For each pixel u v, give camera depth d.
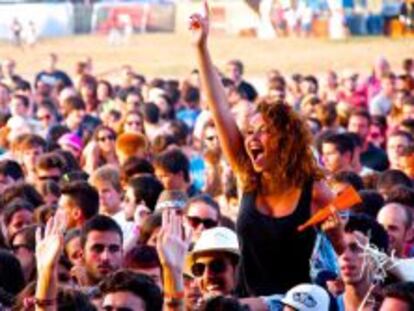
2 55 103.31
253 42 103.69
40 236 16.33
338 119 40.59
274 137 17.34
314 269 17.58
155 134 37.12
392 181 26.69
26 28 106.25
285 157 17.34
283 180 17.39
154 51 103.94
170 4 113.31
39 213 23.47
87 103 48.62
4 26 108.62
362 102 52.59
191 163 34.16
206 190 30.33
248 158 17.66
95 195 23.59
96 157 33.38
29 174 31.66
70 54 103.94
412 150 30.17
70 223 23.41
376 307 18.22
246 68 95.69
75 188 23.47
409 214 22.03
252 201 17.53
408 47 98.50
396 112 42.19
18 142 31.83
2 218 23.69
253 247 17.53
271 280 17.56
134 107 40.78
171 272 16.17
